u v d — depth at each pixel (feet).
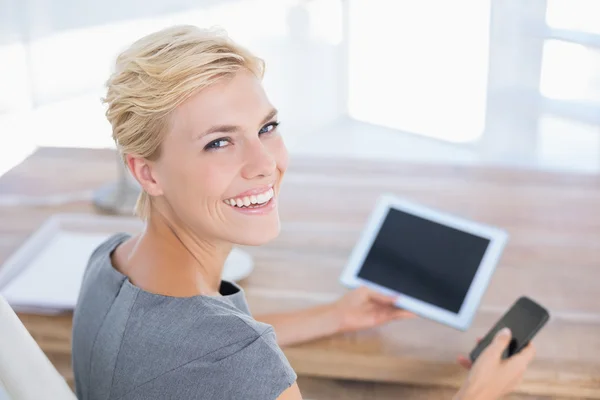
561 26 9.16
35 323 4.55
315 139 10.10
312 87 10.21
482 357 3.80
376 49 9.96
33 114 10.15
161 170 2.97
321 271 4.97
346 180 6.02
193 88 2.79
